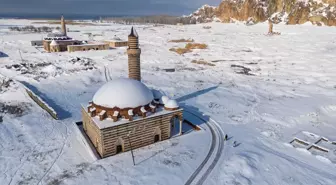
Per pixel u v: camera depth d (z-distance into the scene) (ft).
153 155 64.34
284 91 121.90
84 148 68.39
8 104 99.19
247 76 151.43
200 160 62.13
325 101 106.63
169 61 190.39
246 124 84.17
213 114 92.63
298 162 61.26
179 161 61.67
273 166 58.90
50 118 87.04
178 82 135.74
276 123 84.84
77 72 148.25
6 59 174.91
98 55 197.77
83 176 56.03
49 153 65.72
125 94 65.62
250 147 68.28
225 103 104.47
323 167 59.36
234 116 90.84
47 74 141.38
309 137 74.90
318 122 86.28
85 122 74.38
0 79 129.18
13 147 68.39
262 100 108.99
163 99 75.31
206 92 119.44
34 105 98.73
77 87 122.93
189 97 111.96
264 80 142.31
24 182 54.44
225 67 173.47
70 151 66.85
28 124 81.82
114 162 61.16
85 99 106.63
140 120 65.36
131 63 81.15
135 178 55.16
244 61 190.49
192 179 54.85
